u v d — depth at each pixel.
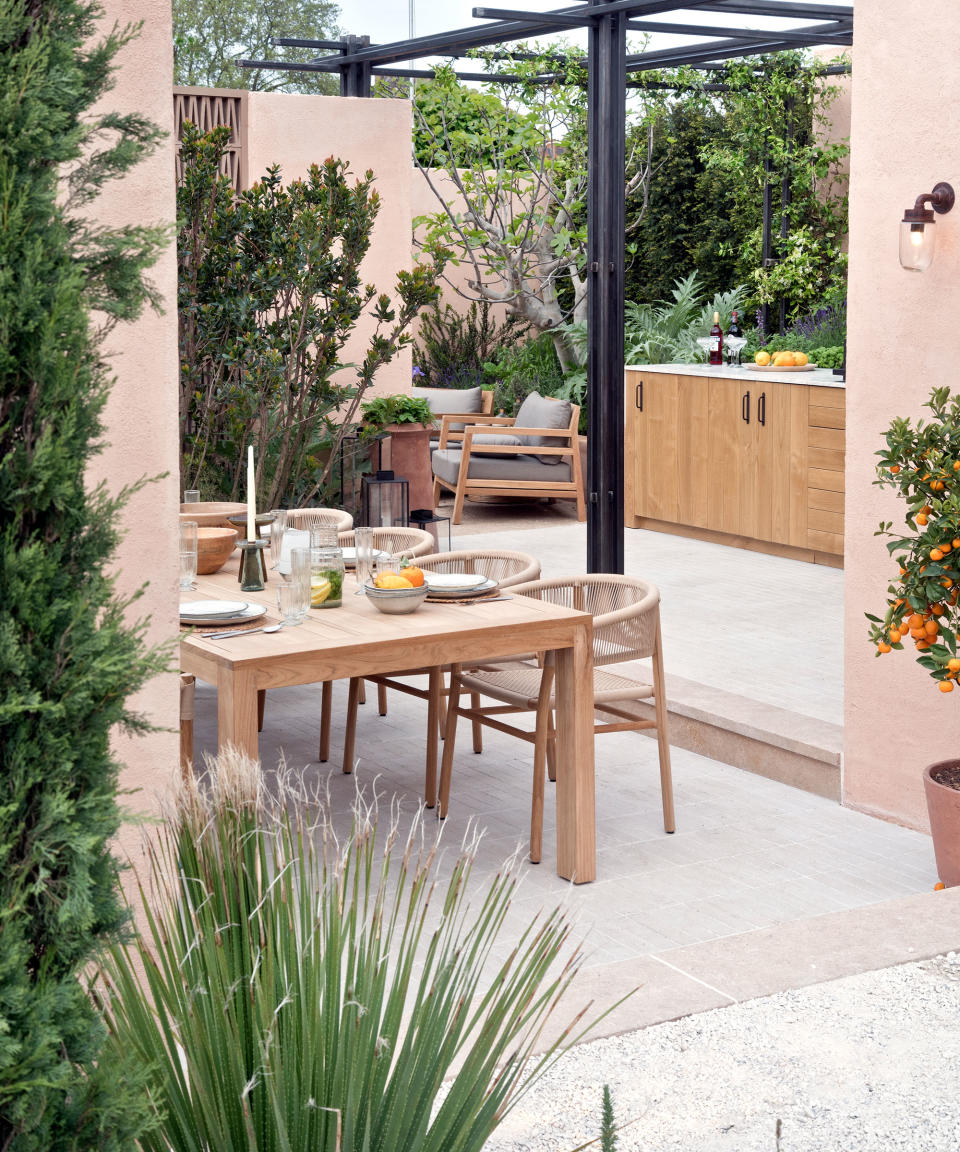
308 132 9.04
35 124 1.22
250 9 17.72
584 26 6.84
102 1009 1.61
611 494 7.02
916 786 4.57
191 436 7.88
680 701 5.54
